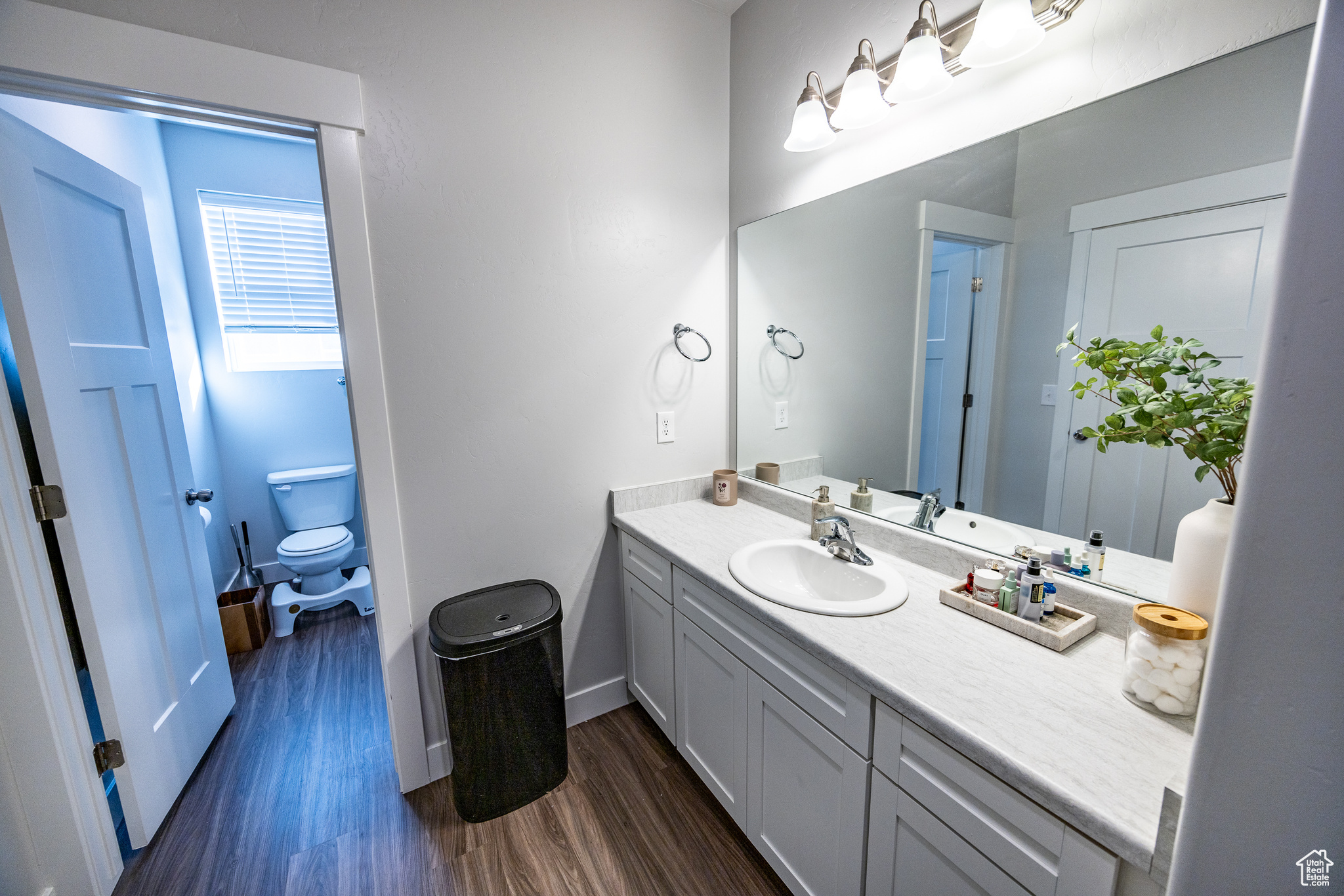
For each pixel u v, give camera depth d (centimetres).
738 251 194
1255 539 33
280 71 122
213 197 271
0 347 127
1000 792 74
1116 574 103
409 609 157
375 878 136
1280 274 31
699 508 195
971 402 127
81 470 130
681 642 157
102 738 148
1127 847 59
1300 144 30
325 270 299
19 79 105
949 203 126
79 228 137
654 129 178
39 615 119
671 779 168
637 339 185
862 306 151
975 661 94
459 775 150
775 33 169
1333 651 31
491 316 158
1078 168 103
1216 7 84
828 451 169
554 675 158
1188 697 77
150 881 135
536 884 134
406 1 136
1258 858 35
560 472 178
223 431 281
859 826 98
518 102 154
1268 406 32
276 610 258
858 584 135
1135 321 97
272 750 182
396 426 149
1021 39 104
